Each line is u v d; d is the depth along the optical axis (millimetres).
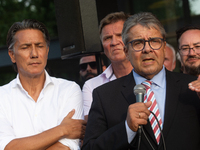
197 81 1958
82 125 2475
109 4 3508
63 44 3613
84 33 3342
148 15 2193
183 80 2188
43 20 11648
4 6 12227
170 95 2117
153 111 2074
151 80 2197
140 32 2139
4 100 2600
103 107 2205
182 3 5273
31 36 2537
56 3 3643
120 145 2012
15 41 2562
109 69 3121
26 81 2641
